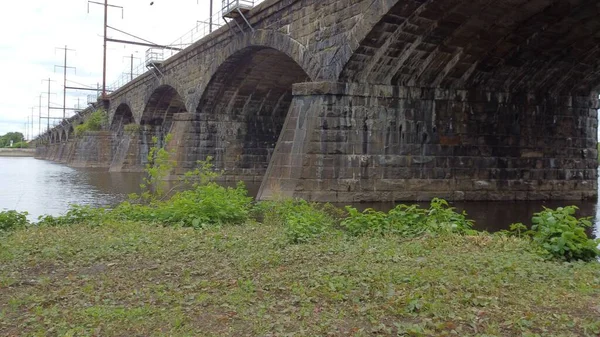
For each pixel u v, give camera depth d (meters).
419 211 15.19
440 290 8.26
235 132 42.09
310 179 22.75
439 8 20.66
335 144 23.03
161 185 20.84
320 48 24.20
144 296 8.25
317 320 7.13
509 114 27.33
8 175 50.44
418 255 11.17
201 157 40.53
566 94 29.12
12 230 14.79
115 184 38.53
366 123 23.64
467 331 6.71
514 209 23.56
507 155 27.28
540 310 7.55
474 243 12.30
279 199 20.08
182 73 43.41
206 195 17.30
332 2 23.50
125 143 58.97
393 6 20.05
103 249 11.62
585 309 7.60
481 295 8.14
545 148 28.47
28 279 9.39
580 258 11.21
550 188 28.48
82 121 93.69
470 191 26.16
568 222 11.83
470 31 22.50
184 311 7.56
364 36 21.58
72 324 7.00
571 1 20.88
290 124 24.12
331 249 11.58
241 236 13.22
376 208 21.95
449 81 25.47
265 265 10.34
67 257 11.07
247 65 35.69
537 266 10.02
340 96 23.20
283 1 26.88
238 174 41.91
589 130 29.91
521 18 22.11
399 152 24.36
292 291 8.49
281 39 27.34
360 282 8.86
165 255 11.16
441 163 25.42
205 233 13.84
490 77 26.11
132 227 14.55
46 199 27.66
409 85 24.67
